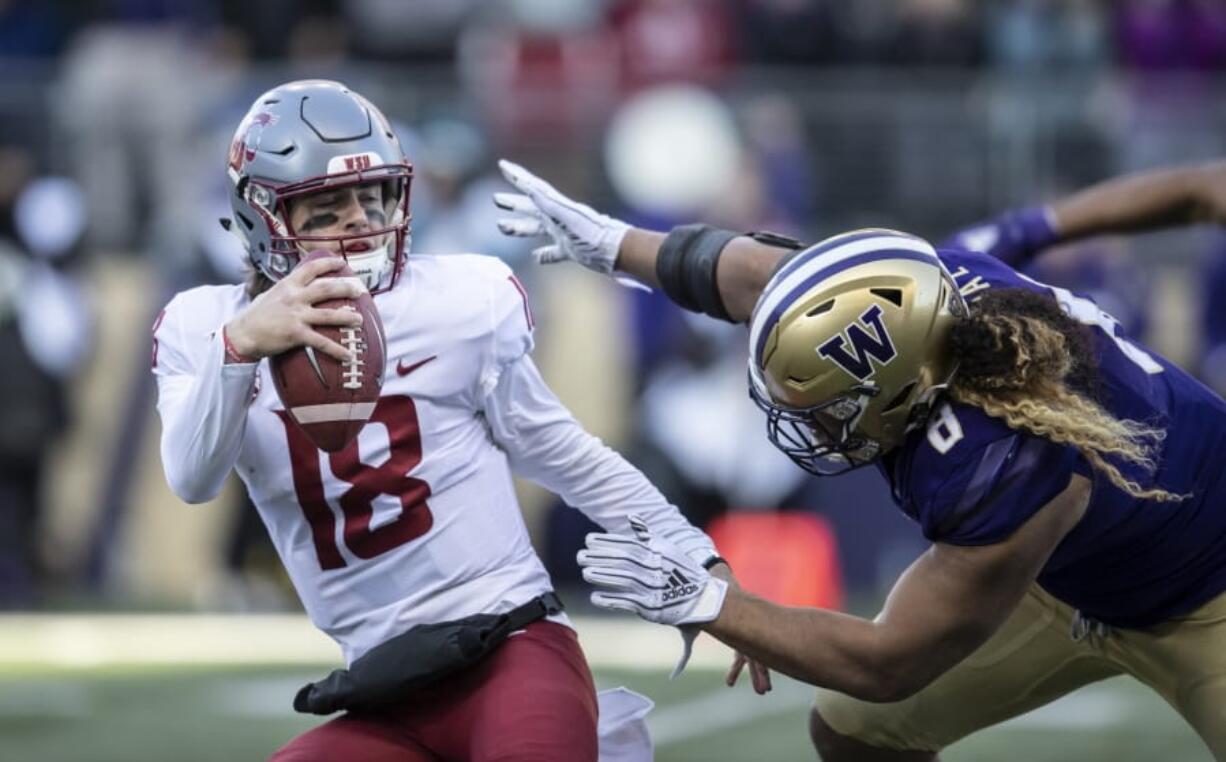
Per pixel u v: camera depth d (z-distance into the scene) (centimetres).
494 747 1276
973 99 3525
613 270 1509
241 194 1309
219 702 2534
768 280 1397
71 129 3494
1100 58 3681
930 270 1276
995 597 1274
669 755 2230
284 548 1349
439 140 3450
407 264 1339
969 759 2197
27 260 3338
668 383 3241
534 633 1336
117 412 3425
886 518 3206
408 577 1325
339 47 3753
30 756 2245
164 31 3638
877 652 1280
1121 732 2322
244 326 1228
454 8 3728
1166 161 3512
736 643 1298
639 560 1299
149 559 3369
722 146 3484
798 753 2234
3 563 3231
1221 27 3731
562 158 3494
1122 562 1367
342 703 1316
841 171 3519
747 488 3184
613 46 3603
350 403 1238
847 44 3647
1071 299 1380
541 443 1370
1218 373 3331
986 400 1266
